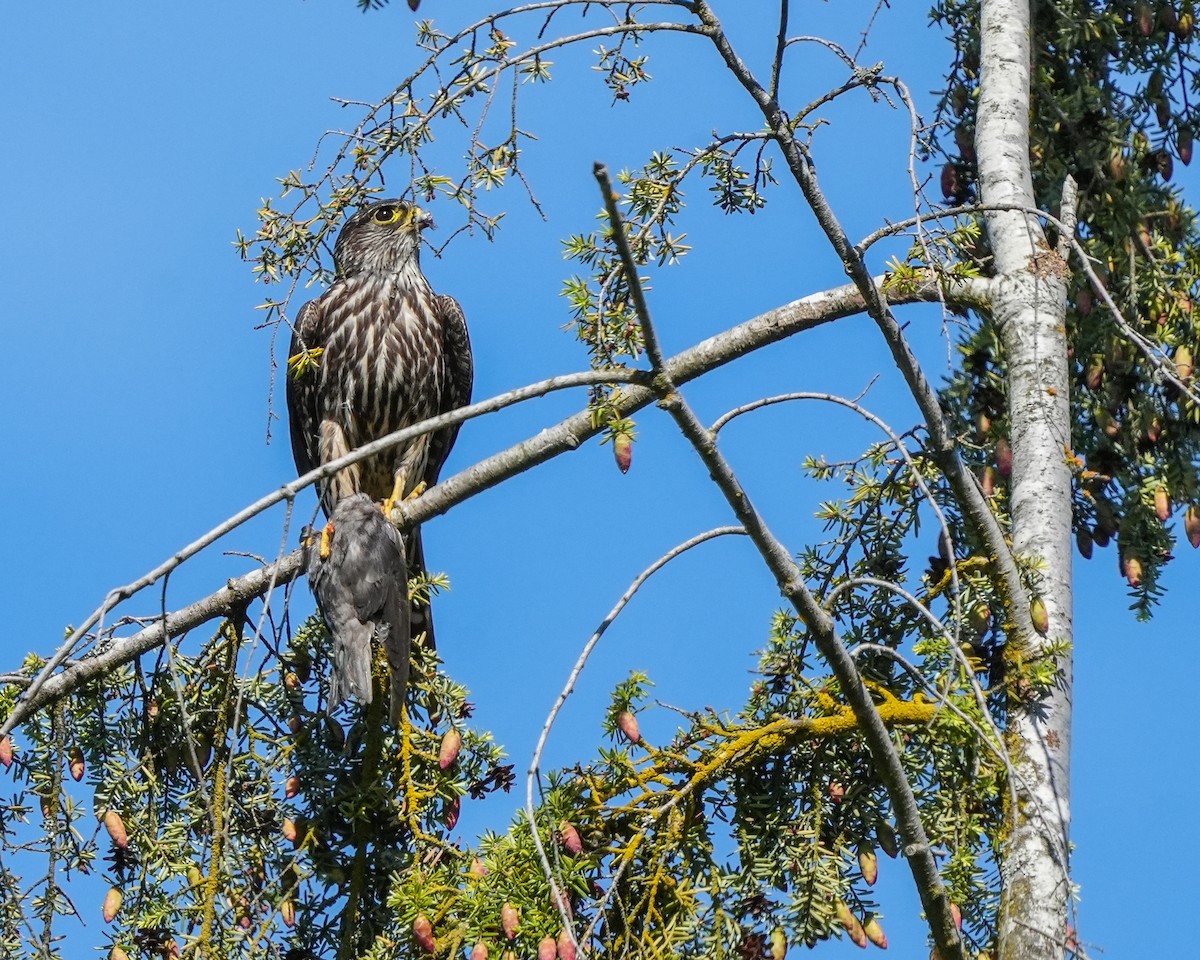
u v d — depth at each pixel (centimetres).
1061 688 929
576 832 880
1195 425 1113
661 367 807
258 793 1019
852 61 959
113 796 1021
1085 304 1109
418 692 1064
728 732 923
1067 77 1195
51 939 941
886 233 929
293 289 980
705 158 980
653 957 853
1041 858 873
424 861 956
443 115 962
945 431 930
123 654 1048
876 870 924
